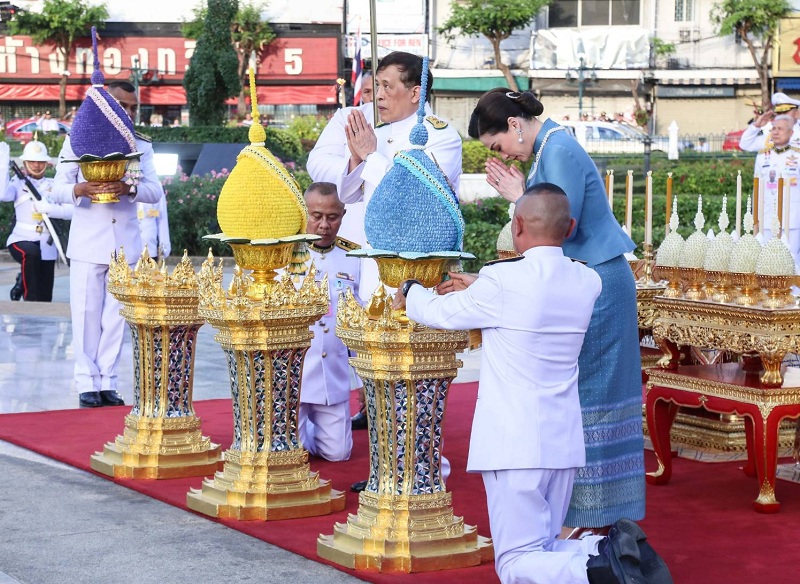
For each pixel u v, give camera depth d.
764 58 34.41
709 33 35.25
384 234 4.14
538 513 3.74
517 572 3.66
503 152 4.44
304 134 25.17
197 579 4.18
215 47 22.91
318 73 36.28
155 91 37.03
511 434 3.70
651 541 4.66
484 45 35.72
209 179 18.02
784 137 9.84
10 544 4.59
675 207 6.08
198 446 5.75
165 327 5.65
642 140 26.69
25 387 7.93
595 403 4.28
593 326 4.27
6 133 32.47
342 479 5.66
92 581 4.15
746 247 5.29
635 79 35.16
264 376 4.96
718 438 6.12
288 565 4.36
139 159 7.10
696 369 5.68
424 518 4.32
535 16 35.75
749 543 4.63
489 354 3.78
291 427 5.06
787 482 5.70
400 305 4.07
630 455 4.39
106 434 6.52
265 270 4.90
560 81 35.59
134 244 7.38
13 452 6.23
